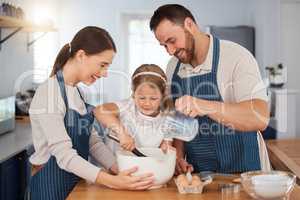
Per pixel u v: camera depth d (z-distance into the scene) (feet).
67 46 5.22
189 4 20.33
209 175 5.08
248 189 4.30
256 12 18.80
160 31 5.16
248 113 4.97
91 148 5.60
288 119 16.02
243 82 5.32
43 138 5.17
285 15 18.30
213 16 20.29
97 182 4.66
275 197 4.16
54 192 5.20
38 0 16.61
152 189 4.62
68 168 4.76
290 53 18.44
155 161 4.56
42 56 17.58
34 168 5.63
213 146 5.67
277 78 17.21
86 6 20.21
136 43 20.66
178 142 5.74
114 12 20.24
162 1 20.16
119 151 5.05
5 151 8.82
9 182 8.84
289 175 4.47
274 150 12.76
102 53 5.00
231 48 5.51
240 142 5.63
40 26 13.73
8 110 11.03
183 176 4.64
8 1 13.12
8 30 13.23
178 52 5.34
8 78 13.28
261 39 18.04
